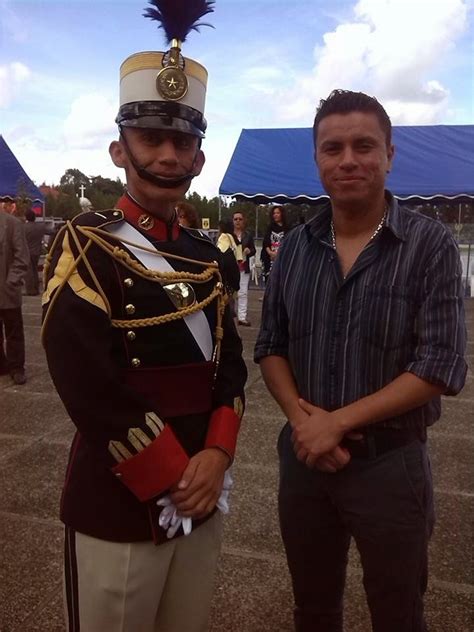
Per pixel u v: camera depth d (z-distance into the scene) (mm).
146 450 1386
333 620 2000
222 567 2693
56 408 4891
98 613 1506
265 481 3537
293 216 13102
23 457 3883
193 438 1548
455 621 2359
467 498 3324
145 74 1497
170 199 1544
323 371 1748
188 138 1552
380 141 1693
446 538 2914
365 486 1711
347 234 1774
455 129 10984
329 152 1710
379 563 1729
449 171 10375
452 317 1624
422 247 1659
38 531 2975
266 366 1933
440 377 1592
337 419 1648
